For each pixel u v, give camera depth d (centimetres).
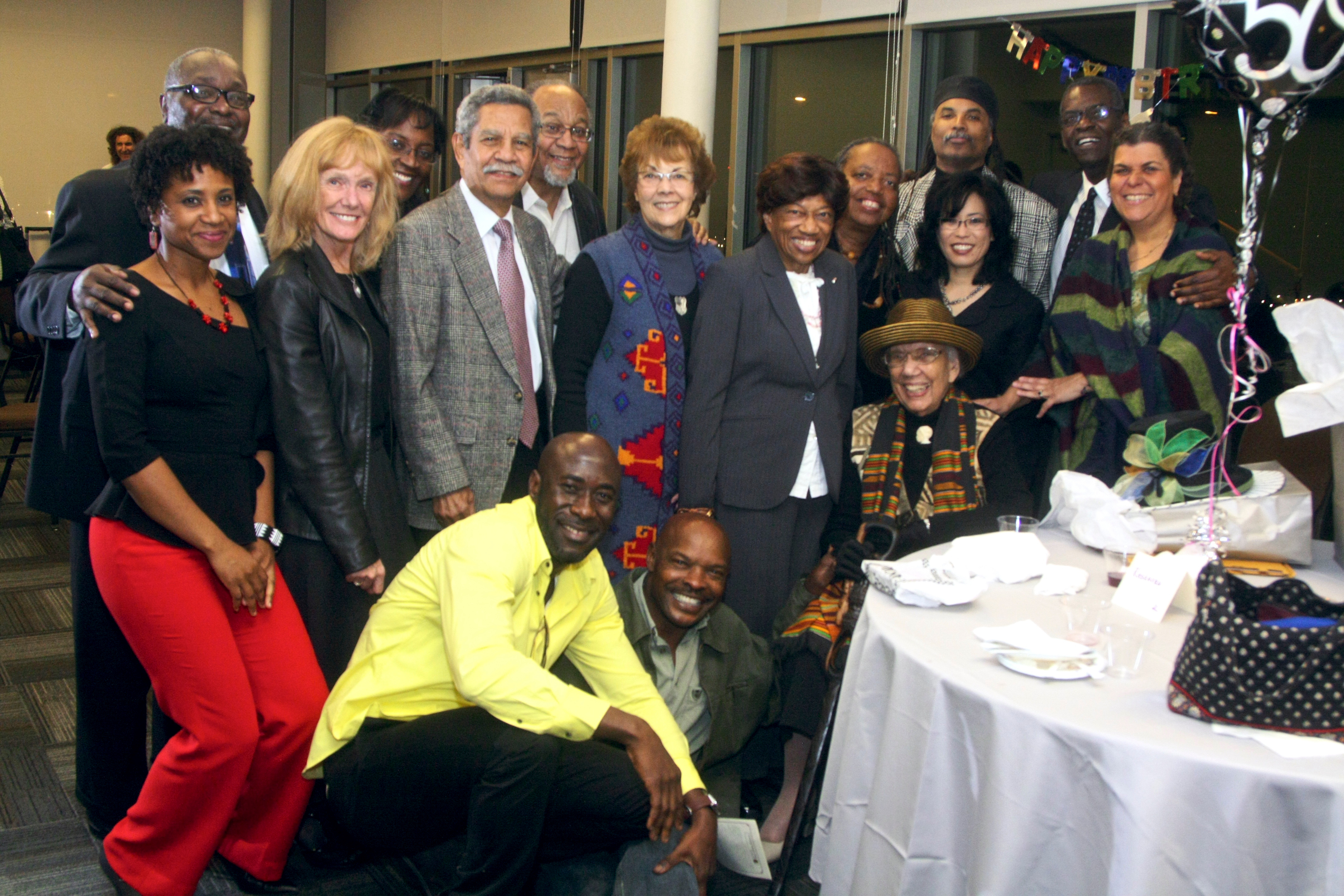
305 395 217
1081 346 271
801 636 247
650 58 698
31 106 973
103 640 227
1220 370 260
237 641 211
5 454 638
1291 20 169
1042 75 488
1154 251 269
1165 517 208
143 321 195
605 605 224
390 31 930
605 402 269
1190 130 430
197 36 1030
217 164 198
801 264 271
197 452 203
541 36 764
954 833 162
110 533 199
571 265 276
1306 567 210
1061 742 145
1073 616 176
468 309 248
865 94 566
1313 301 201
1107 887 141
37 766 278
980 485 258
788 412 267
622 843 203
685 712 243
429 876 214
